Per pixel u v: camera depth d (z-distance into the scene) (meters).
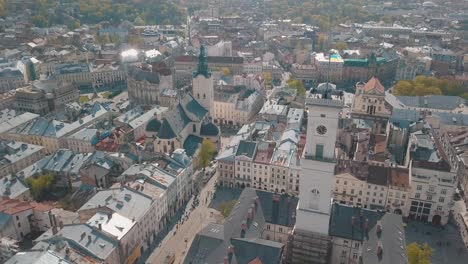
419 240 179.62
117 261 145.88
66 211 172.75
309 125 131.12
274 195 164.50
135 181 180.88
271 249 129.12
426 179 185.62
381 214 152.75
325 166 134.12
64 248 135.50
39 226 174.38
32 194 199.75
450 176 183.75
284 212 159.62
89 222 149.88
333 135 130.25
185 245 172.00
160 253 166.88
